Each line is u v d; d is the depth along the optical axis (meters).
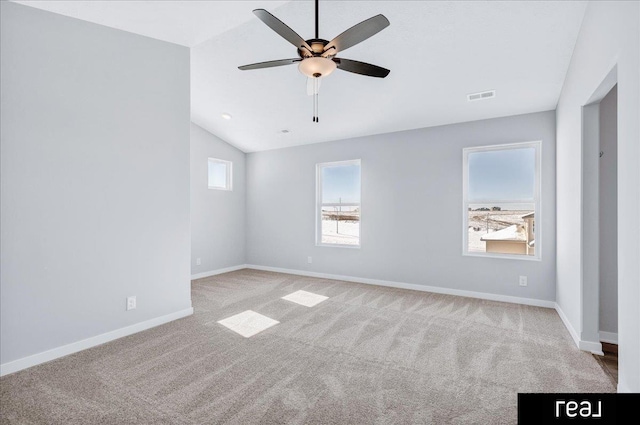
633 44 1.57
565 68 3.02
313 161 5.57
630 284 1.64
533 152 3.93
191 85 4.23
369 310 3.61
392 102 4.00
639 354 1.53
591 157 2.56
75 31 2.52
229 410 1.78
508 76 3.23
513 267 3.93
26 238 2.27
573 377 2.15
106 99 2.70
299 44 2.12
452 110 4.00
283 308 3.68
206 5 2.53
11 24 2.20
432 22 2.71
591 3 2.25
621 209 1.74
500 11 2.51
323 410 1.78
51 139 2.38
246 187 6.31
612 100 2.89
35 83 2.30
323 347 2.62
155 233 3.08
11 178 2.20
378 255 4.89
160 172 3.11
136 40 2.91
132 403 1.84
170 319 3.22
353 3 2.61
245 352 2.52
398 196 4.72
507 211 4.11
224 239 5.91
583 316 2.60
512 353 2.52
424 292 4.42
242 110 4.73
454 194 4.31
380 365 2.32
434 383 2.07
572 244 2.88
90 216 2.61
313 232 5.57
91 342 2.61
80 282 2.55
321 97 4.09
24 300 2.26
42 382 2.07
